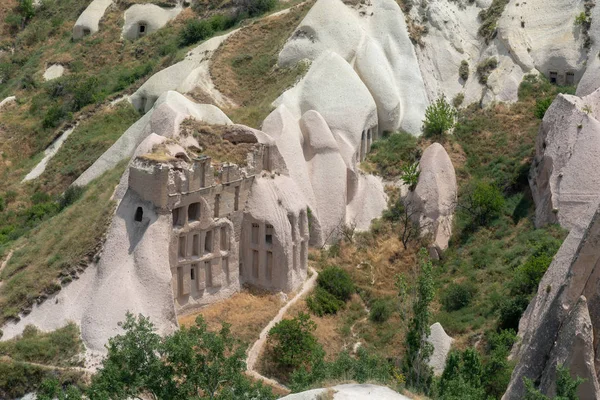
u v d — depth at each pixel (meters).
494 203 85.00
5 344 67.50
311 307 76.75
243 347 59.41
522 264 77.25
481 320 73.31
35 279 71.12
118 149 89.00
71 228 74.56
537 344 58.47
